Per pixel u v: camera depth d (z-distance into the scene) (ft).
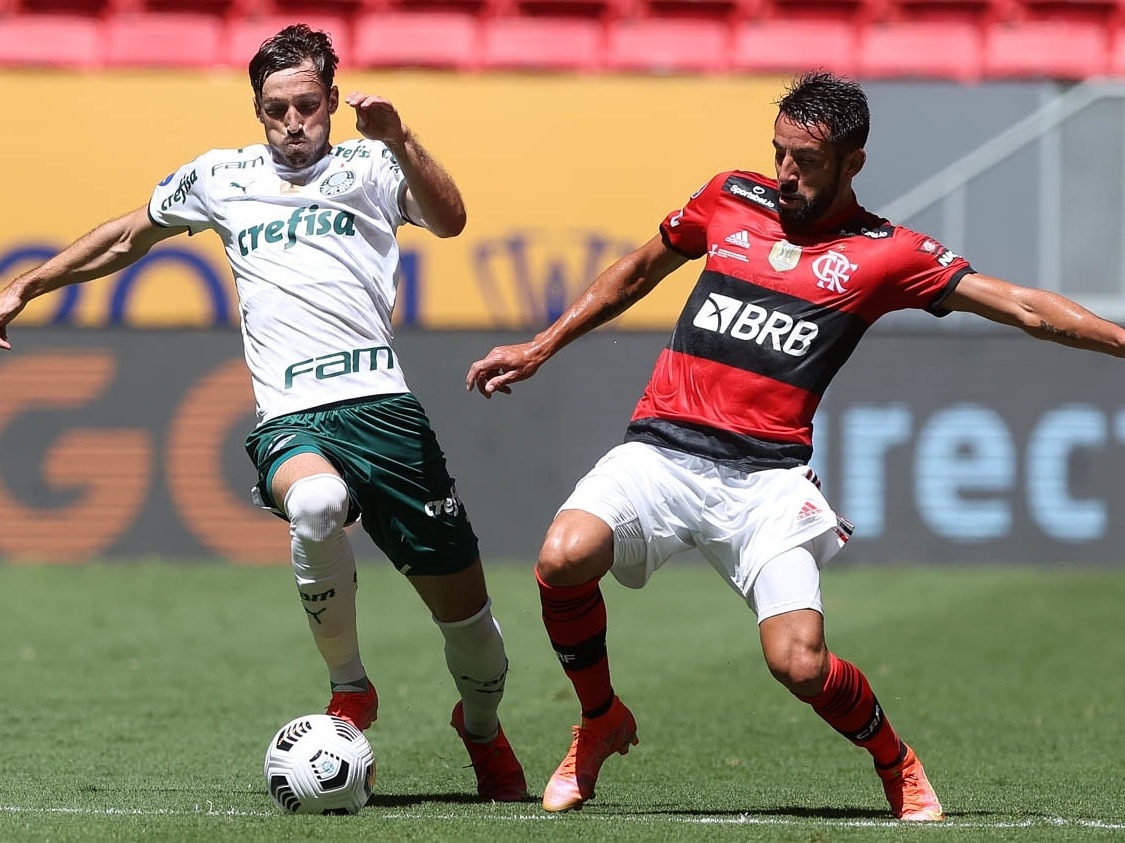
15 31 178.09
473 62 177.58
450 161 154.30
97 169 154.30
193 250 152.05
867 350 143.23
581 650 55.72
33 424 143.33
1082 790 62.34
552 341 58.70
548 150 154.51
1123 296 152.46
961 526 143.54
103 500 143.43
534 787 62.85
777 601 53.26
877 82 154.10
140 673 94.89
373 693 58.80
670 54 177.78
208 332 143.23
